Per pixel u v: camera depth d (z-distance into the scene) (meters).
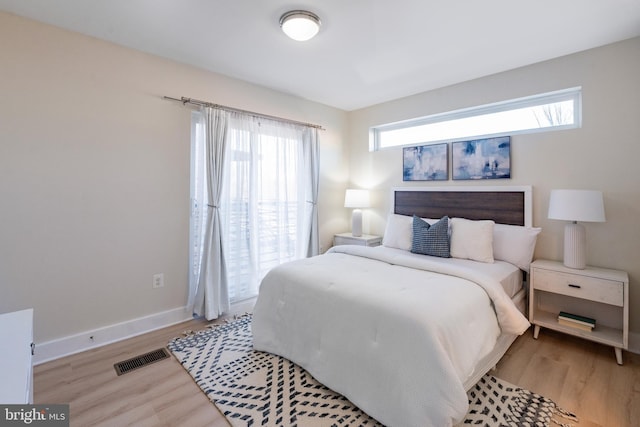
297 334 2.03
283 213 3.53
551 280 2.40
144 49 2.48
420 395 1.37
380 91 3.49
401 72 2.95
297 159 3.67
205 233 2.82
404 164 3.74
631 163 2.31
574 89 2.59
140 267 2.56
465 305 1.68
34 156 2.08
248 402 1.70
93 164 2.31
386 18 2.03
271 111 3.41
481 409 1.65
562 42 2.37
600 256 2.44
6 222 2.00
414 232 3.03
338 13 1.97
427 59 2.66
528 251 2.61
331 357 1.77
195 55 2.59
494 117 3.11
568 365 2.10
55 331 2.19
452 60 2.68
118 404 1.68
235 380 1.90
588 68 2.48
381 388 1.51
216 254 2.84
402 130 3.91
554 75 2.64
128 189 2.48
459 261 2.66
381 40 2.33
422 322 1.46
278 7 1.91
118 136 2.41
